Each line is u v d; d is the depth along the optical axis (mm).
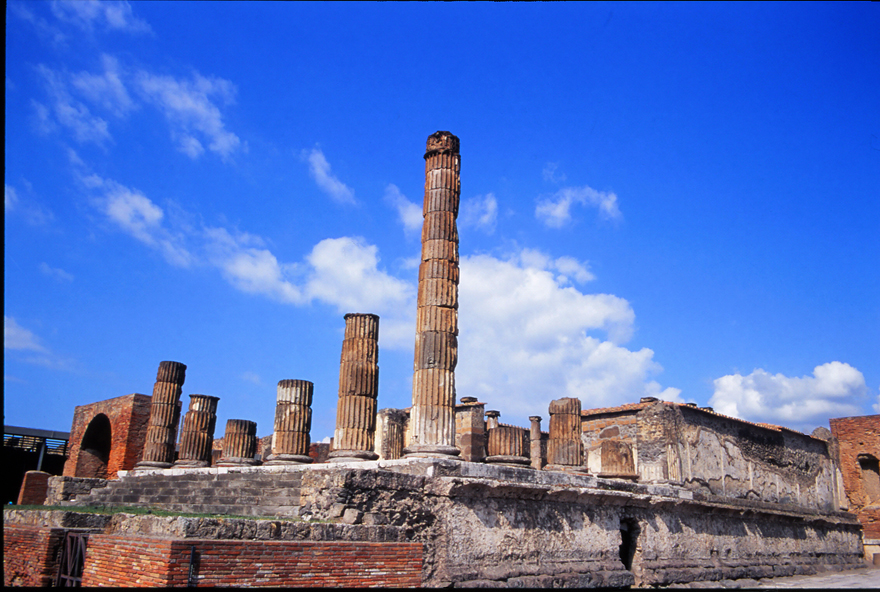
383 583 11602
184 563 9250
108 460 37406
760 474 31203
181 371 28141
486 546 14922
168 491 18781
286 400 24969
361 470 13219
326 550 10945
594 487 18906
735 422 30594
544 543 16500
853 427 41000
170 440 27141
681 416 27453
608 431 28766
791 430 34125
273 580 10125
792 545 29875
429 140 19562
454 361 17844
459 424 33094
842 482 37812
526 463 19125
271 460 23203
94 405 38344
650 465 26875
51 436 43406
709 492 27719
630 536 20547
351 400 21281
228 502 16594
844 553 34500
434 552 13977
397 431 36344
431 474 14797
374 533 12492
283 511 14805
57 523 13477
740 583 23203
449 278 18297
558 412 22641
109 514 14133
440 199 18875
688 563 22047
